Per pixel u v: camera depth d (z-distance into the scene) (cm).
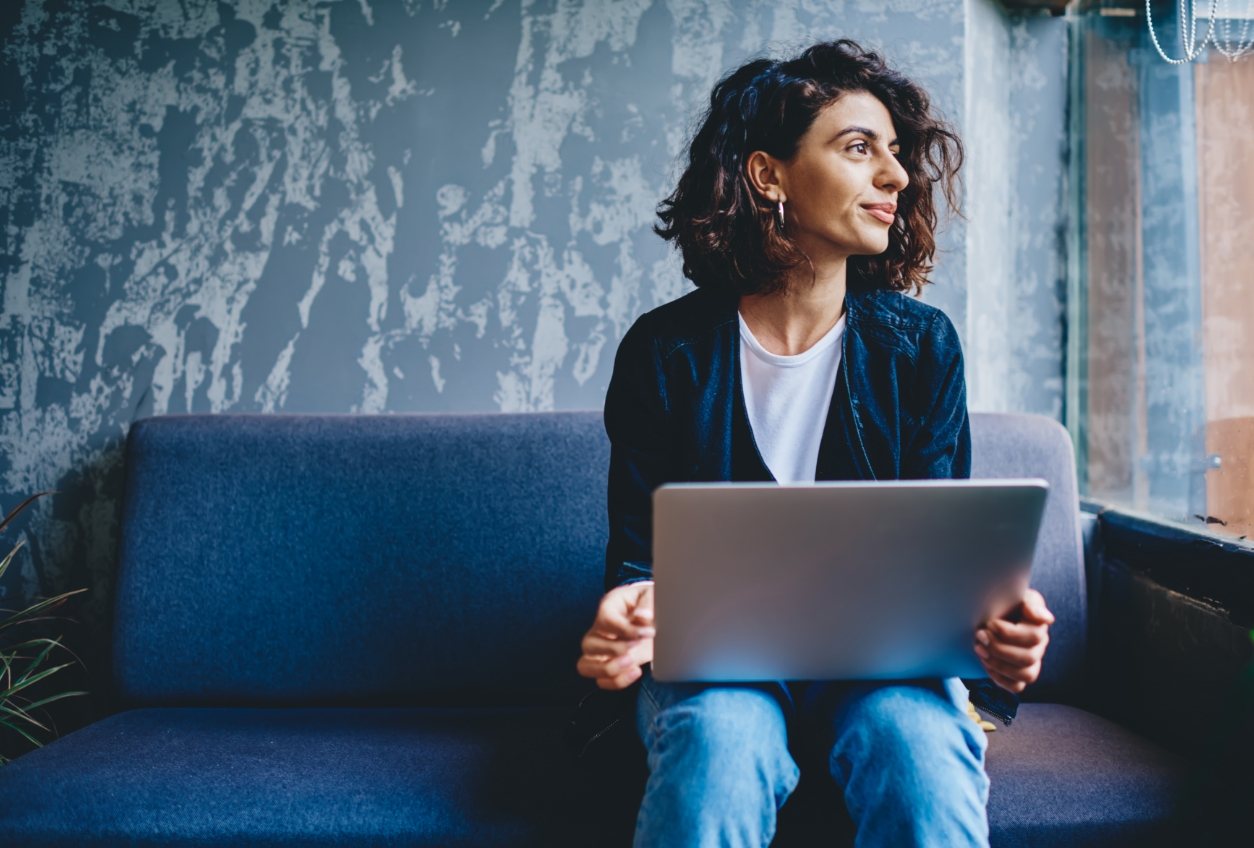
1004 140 181
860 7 168
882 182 108
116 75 169
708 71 168
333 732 126
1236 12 138
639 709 103
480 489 143
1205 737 116
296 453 144
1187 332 147
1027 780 104
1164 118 154
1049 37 182
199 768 111
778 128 109
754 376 113
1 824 102
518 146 169
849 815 98
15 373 167
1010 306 182
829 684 96
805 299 112
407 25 169
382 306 168
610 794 104
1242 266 135
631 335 119
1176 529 128
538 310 169
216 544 142
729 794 80
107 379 167
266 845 100
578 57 169
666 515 77
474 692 139
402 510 142
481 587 141
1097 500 168
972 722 88
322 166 168
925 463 108
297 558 141
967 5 170
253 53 169
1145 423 157
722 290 117
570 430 145
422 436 145
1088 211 175
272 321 168
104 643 165
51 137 168
